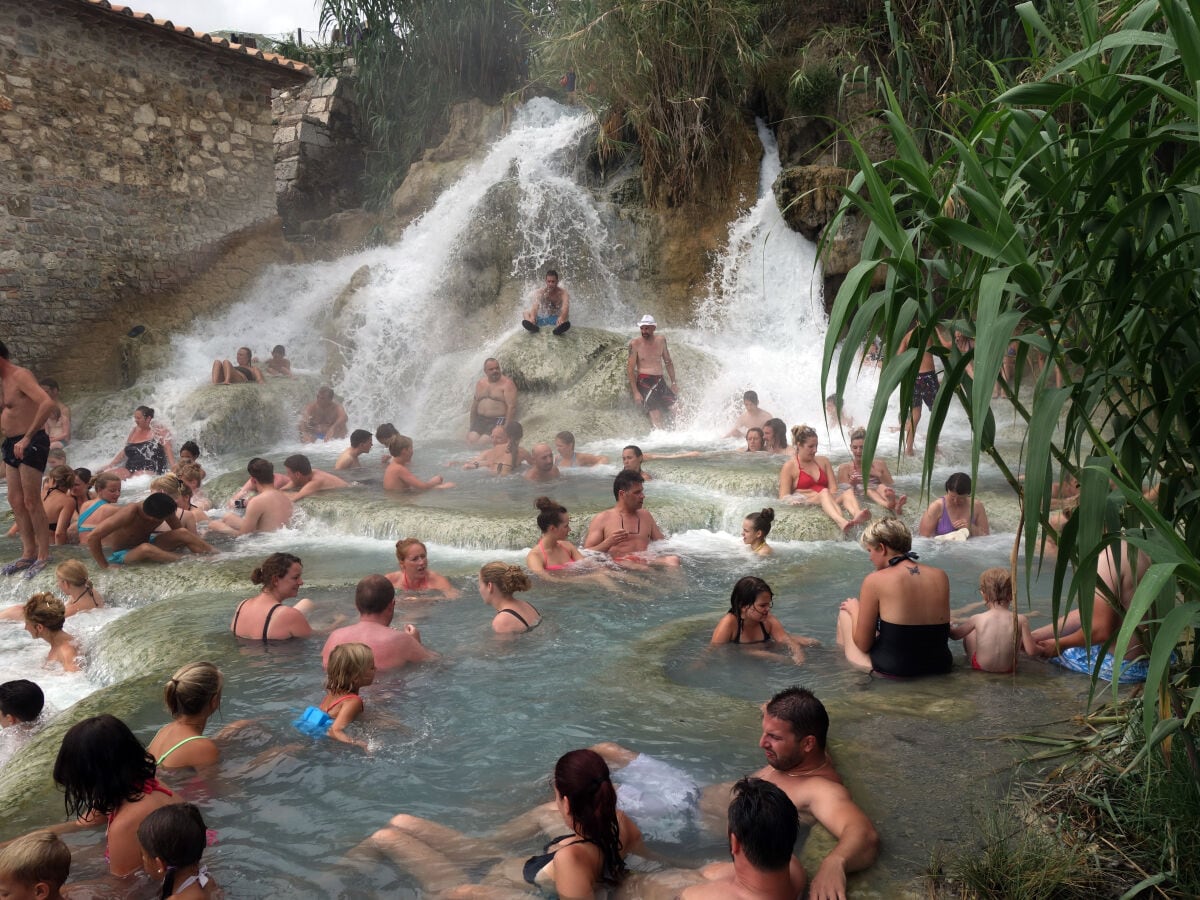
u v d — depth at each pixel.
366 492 10.23
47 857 3.12
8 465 8.03
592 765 3.23
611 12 16.47
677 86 17.05
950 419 12.87
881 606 5.06
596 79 17.38
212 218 17.78
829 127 16.39
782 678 5.12
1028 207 2.89
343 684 4.68
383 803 3.89
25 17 15.05
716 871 3.21
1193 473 3.00
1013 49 14.55
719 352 15.23
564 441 11.69
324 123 22.84
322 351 17.72
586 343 14.95
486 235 17.19
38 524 8.12
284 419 15.14
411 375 16.50
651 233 17.27
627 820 3.45
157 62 16.81
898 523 5.14
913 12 15.24
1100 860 3.13
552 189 17.12
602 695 4.93
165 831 3.19
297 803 3.90
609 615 6.38
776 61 17.33
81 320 15.94
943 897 3.02
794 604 6.61
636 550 8.01
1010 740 4.09
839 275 15.24
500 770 4.14
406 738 4.47
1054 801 3.50
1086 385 2.81
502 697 4.94
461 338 17.05
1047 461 2.51
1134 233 2.88
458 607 6.57
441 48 21.38
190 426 14.00
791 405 14.11
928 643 4.99
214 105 17.73
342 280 18.50
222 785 4.05
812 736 3.69
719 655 5.50
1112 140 2.63
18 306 15.15
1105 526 2.79
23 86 15.06
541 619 6.22
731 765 4.09
